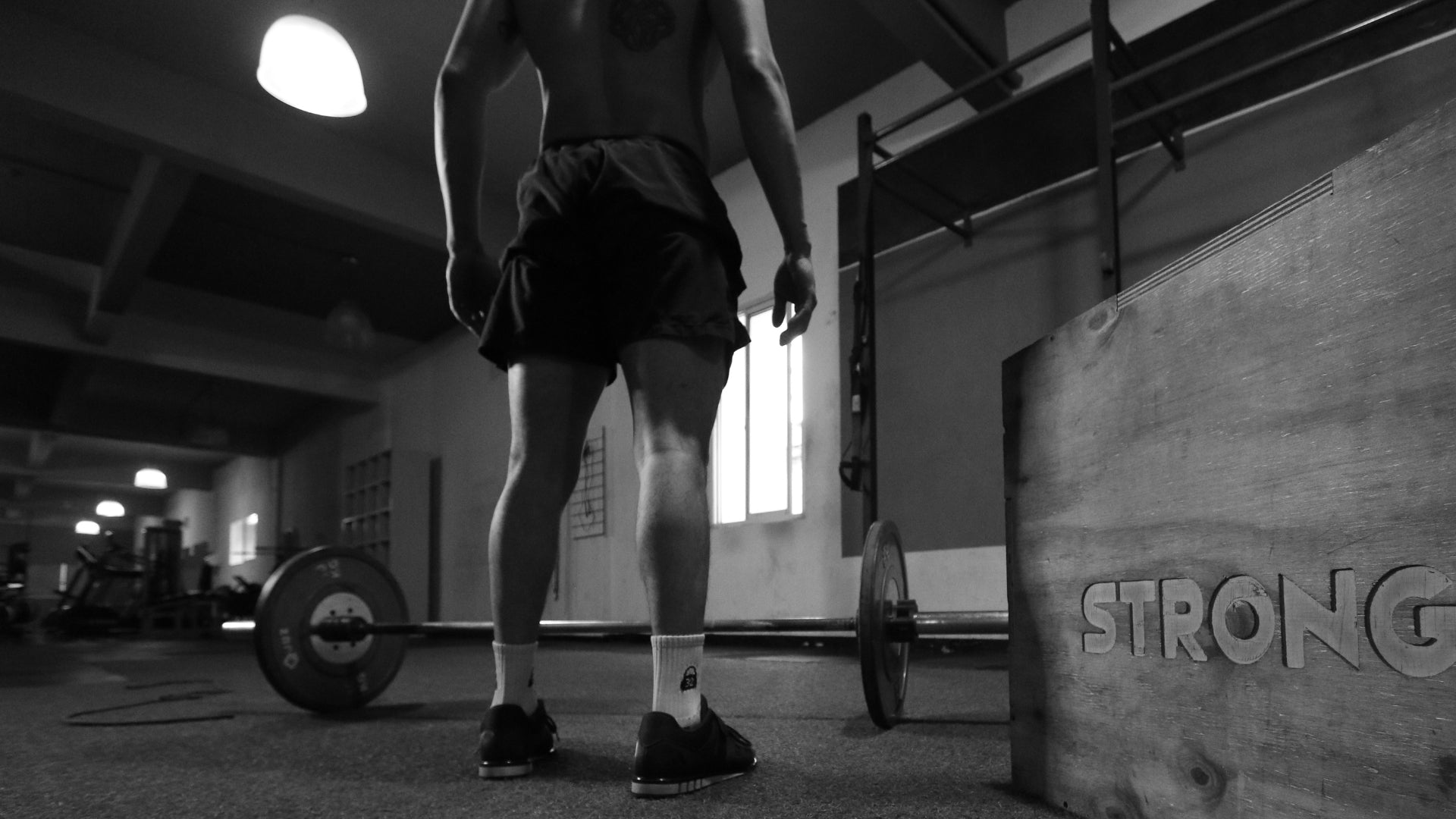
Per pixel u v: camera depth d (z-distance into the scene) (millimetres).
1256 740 661
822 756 1324
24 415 11125
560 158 1235
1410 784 535
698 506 1113
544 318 1216
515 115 5488
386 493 8695
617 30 1280
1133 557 816
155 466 15336
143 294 8195
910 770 1205
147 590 10773
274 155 5484
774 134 1211
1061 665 936
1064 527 932
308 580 1978
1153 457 793
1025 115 4277
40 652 6027
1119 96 3867
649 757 1050
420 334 9078
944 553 4328
